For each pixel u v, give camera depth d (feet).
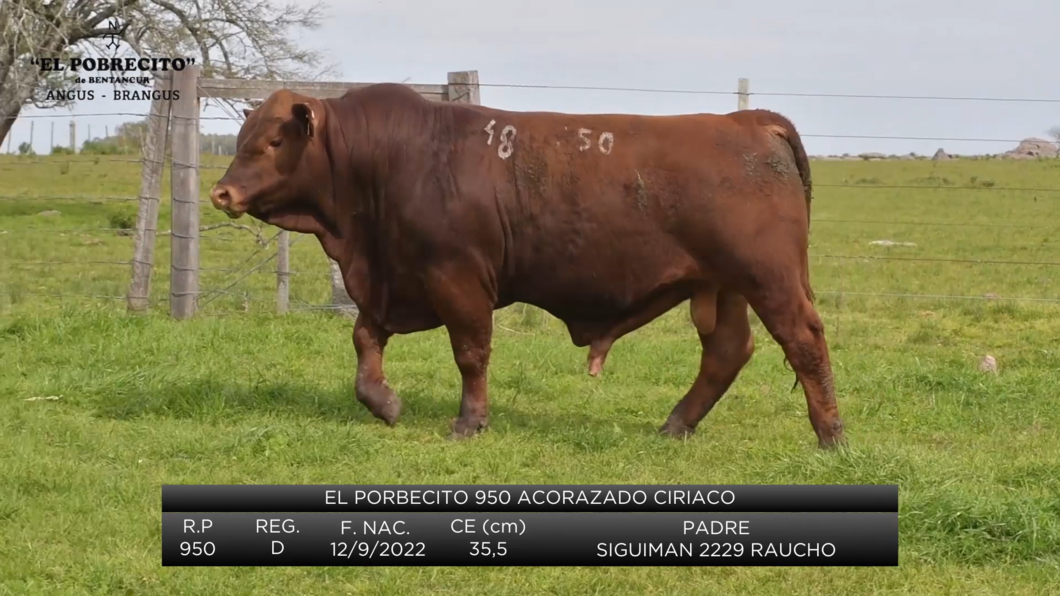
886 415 29.73
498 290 26.14
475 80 40.01
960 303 51.98
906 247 79.20
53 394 27.99
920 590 18.08
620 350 36.99
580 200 25.16
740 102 42.16
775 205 24.82
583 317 26.53
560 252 25.44
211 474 22.53
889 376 33.60
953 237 86.02
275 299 44.86
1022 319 47.42
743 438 27.27
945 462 23.61
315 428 25.34
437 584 18.13
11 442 23.95
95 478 21.97
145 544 19.12
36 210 83.15
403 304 26.89
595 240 25.23
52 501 20.72
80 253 63.62
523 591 17.90
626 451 25.02
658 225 25.07
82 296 44.83
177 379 29.04
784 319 24.86
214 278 53.62
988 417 29.68
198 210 40.68
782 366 35.60
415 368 33.30
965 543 19.42
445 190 25.50
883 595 17.90
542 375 33.40
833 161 225.35
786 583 18.39
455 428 26.25
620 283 25.50
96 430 25.32
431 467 23.41
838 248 78.84
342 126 26.18
